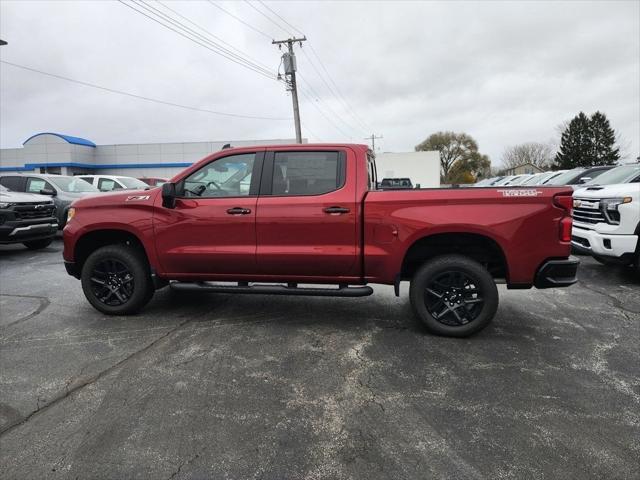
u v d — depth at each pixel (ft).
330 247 13.79
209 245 14.57
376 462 7.85
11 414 9.50
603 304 17.26
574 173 41.68
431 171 150.61
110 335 14.12
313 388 10.55
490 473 7.51
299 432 8.78
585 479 7.35
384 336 13.85
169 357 12.37
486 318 13.23
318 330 14.44
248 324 15.07
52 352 12.79
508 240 12.82
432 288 13.65
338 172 13.97
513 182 72.69
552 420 9.11
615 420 9.09
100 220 15.39
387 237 13.41
